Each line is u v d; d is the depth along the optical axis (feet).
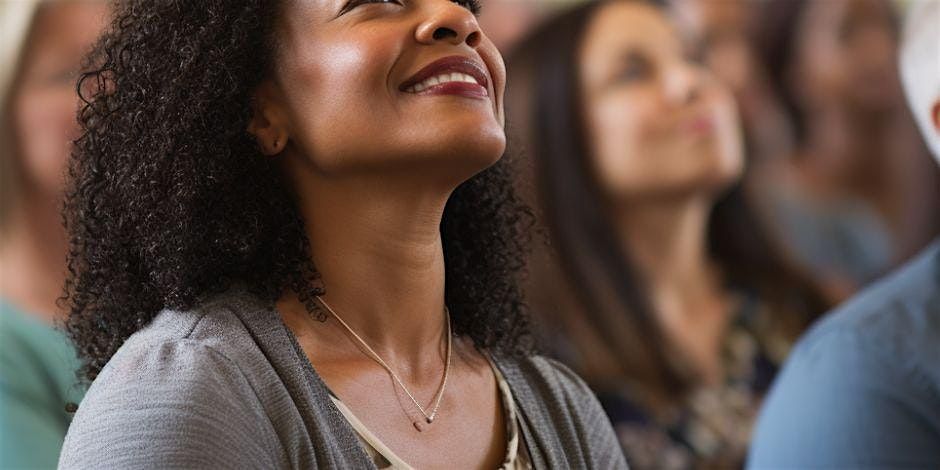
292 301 5.29
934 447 8.77
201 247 5.20
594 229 12.73
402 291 5.36
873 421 8.82
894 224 13.78
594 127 12.83
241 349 4.84
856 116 13.75
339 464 4.77
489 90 5.37
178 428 4.45
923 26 10.55
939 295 9.25
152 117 5.39
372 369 5.23
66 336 6.13
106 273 5.44
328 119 5.17
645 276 12.80
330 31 5.21
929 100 10.48
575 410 5.94
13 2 12.39
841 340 9.17
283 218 5.37
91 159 5.53
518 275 6.43
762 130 13.48
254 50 5.38
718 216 13.24
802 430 9.05
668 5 13.21
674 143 12.99
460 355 5.76
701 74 13.24
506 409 5.64
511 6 12.80
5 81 12.23
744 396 12.91
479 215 6.13
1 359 11.72
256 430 4.62
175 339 4.86
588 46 12.88
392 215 5.26
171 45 5.43
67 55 12.41
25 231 12.11
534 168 12.71
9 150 12.25
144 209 5.28
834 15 13.78
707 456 12.65
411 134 5.04
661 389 12.69
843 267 13.60
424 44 5.16
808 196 13.60
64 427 11.87
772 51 13.64
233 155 5.37
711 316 13.01
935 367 8.89
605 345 12.62
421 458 5.14
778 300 13.28
